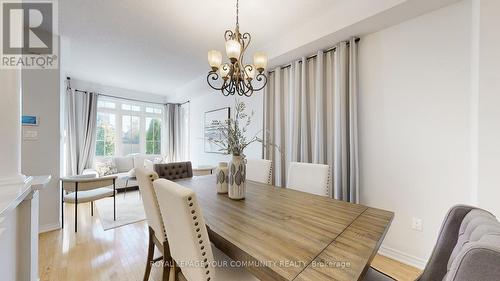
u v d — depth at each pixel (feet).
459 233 2.88
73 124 15.48
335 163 8.06
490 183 4.83
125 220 10.25
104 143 17.69
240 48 5.98
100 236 8.55
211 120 16.62
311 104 9.25
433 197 6.23
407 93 6.70
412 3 5.85
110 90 17.67
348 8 6.97
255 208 4.75
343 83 7.82
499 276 1.51
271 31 8.82
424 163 6.39
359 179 7.64
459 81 5.79
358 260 2.72
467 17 5.66
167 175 8.61
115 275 6.07
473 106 5.41
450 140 5.95
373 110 7.43
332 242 3.20
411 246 6.61
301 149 9.35
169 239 3.99
